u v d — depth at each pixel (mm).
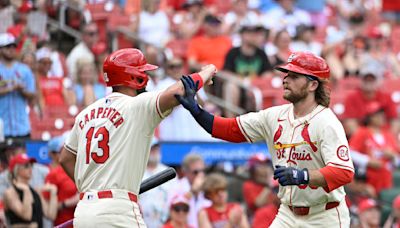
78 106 48750
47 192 40312
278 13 66500
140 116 26000
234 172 49188
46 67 49656
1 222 39125
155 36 59375
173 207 40438
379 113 54125
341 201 27422
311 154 26844
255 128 27781
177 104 26188
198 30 58781
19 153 41250
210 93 53625
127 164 25859
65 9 56344
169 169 28328
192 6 61188
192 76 26375
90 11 55875
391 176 53094
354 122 55531
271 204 43469
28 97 45375
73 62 50844
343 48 64750
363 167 51875
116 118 26062
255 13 65500
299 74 26891
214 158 48000
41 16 51938
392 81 59938
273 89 53031
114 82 26547
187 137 49344
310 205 27141
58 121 46375
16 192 39156
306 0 70375
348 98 56094
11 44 44906
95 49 52125
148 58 52875
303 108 27125
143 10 59594
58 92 48562
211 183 41719
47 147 42969
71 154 27078
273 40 60438
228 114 52750
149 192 41812
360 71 63125
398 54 70125
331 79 60438
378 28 72438
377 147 53469
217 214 41875
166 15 60781
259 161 45844
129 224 25766
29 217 39250
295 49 62562
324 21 70938
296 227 27438
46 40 52062
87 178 26188
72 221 29062
